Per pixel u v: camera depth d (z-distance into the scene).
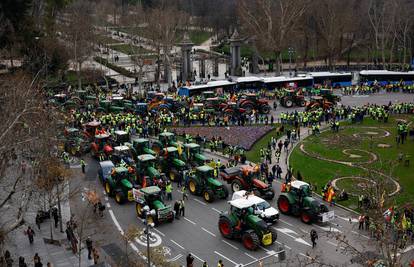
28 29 101.44
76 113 91.88
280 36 132.75
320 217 48.97
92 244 46.16
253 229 45.22
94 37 136.75
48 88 100.50
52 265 43.03
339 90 122.94
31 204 54.03
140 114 95.12
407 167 65.06
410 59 151.00
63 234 49.34
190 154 66.88
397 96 112.12
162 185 57.09
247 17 152.62
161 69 150.50
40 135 49.84
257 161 70.81
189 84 114.88
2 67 100.25
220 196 56.44
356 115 90.38
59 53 109.44
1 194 52.31
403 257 41.34
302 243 45.97
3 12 97.19
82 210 54.22
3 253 40.16
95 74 126.38
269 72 150.75
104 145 72.94
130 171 58.38
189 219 52.00
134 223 51.25
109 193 58.56
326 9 146.75
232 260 43.25
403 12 152.62
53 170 49.66
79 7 170.75
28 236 47.50
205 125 90.75
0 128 41.59
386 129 84.94
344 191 55.66
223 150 75.12
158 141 74.75
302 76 123.44
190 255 41.38
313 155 71.94
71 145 74.00
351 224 49.62
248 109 96.12
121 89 127.00
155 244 46.62
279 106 106.06
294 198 51.31
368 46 158.88
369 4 165.38
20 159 53.56
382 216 32.19
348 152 72.75
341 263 42.00
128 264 41.69
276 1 156.50
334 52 153.25
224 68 161.00
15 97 48.25
